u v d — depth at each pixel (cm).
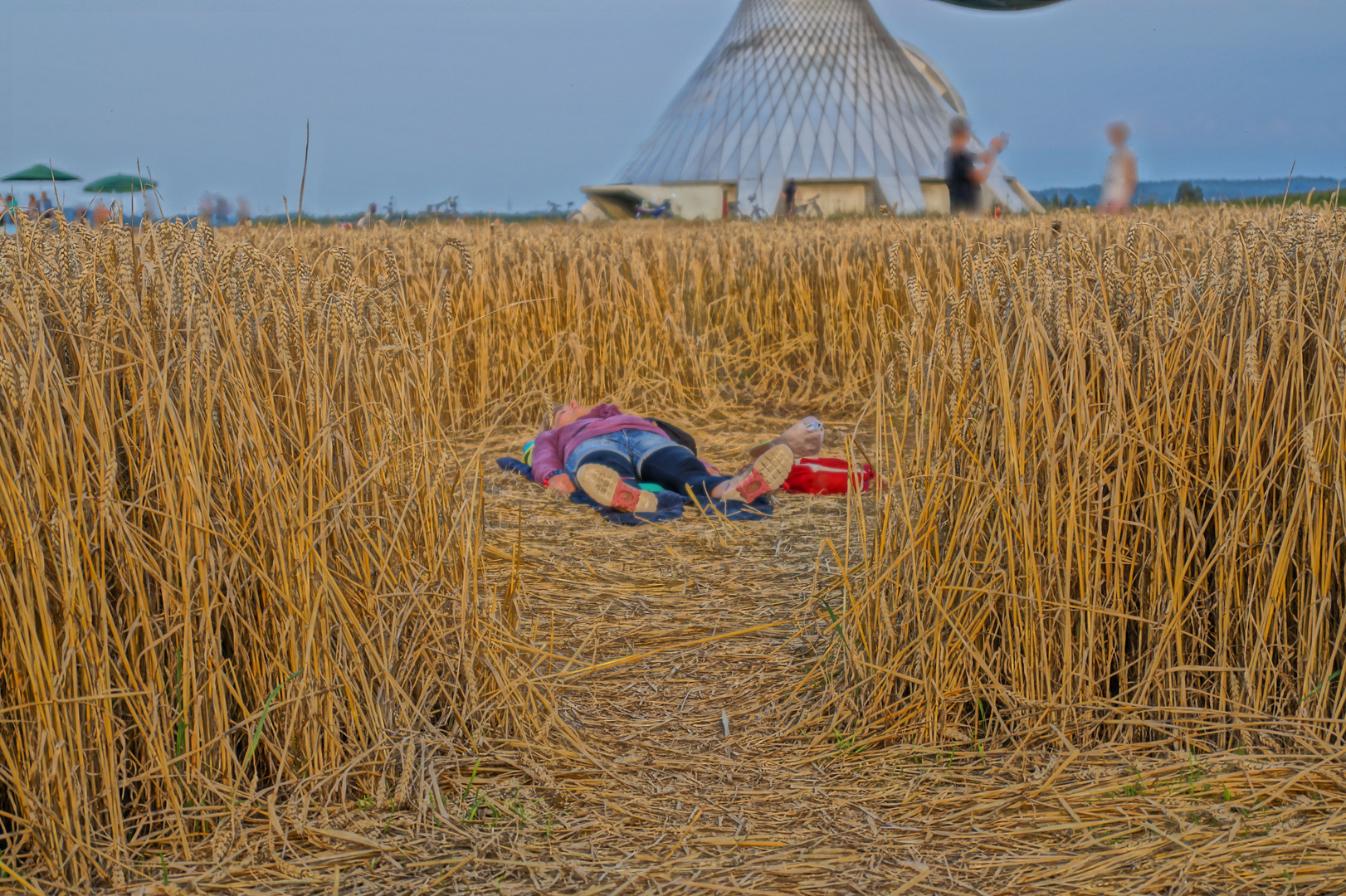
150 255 234
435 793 227
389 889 199
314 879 200
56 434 199
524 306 746
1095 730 250
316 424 235
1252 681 242
